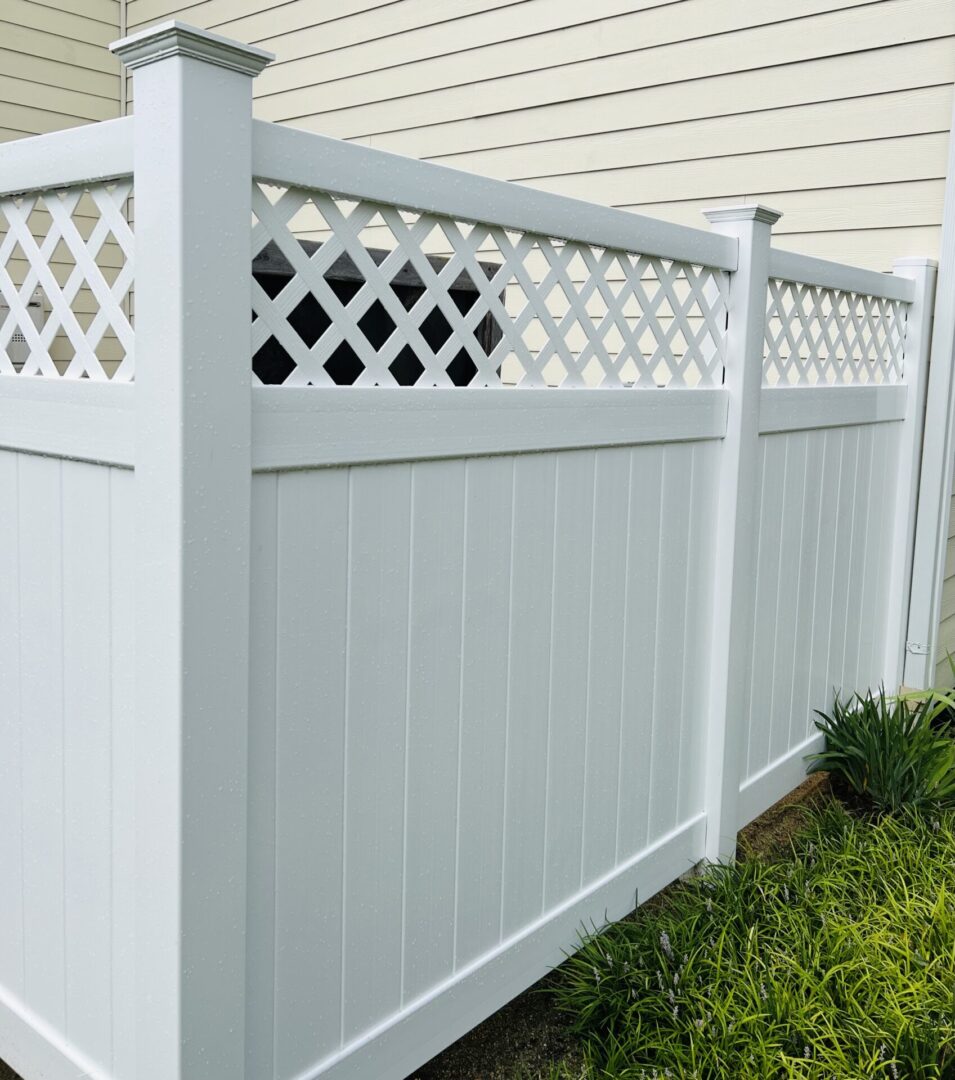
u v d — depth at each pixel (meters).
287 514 1.56
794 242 3.94
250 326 1.44
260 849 1.58
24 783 1.80
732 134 4.04
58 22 6.18
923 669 3.80
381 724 1.77
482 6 4.76
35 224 5.72
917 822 2.85
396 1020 1.87
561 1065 2.02
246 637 1.48
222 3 5.95
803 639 3.23
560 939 2.28
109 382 1.49
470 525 1.91
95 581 1.58
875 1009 2.00
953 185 3.50
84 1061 1.73
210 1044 1.50
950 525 3.84
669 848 2.66
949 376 3.62
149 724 1.45
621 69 4.32
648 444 2.39
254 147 1.43
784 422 2.90
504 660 2.04
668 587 2.54
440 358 1.82
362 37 5.27
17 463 1.73
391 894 1.84
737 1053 1.90
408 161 1.68
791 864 2.65
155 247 1.35
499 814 2.08
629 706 2.45
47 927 1.78
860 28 3.67
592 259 2.18
